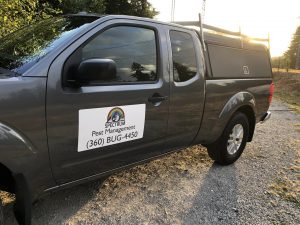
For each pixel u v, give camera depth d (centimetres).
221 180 478
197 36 435
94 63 277
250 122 565
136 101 340
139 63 349
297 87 2642
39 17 723
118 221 355
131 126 340
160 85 366
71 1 1266
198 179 475
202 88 428
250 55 546
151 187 437
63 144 287
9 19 638
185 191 435
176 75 390
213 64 455
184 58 406
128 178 458
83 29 306
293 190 462
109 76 286
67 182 306
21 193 270
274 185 475
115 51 327
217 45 471
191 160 548
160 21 383
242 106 520
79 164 305
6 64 292
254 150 639
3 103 249
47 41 306
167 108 378
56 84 277
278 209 407
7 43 339
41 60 277
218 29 477
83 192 409
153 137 371
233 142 530
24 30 369
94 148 311
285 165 563
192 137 438
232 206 406
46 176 285
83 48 300
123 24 336
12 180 288
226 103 479
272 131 827
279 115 1138
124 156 347
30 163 268
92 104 301
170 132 392
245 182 479
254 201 423
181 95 394
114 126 323
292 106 1470
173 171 495
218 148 510
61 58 284
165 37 382
